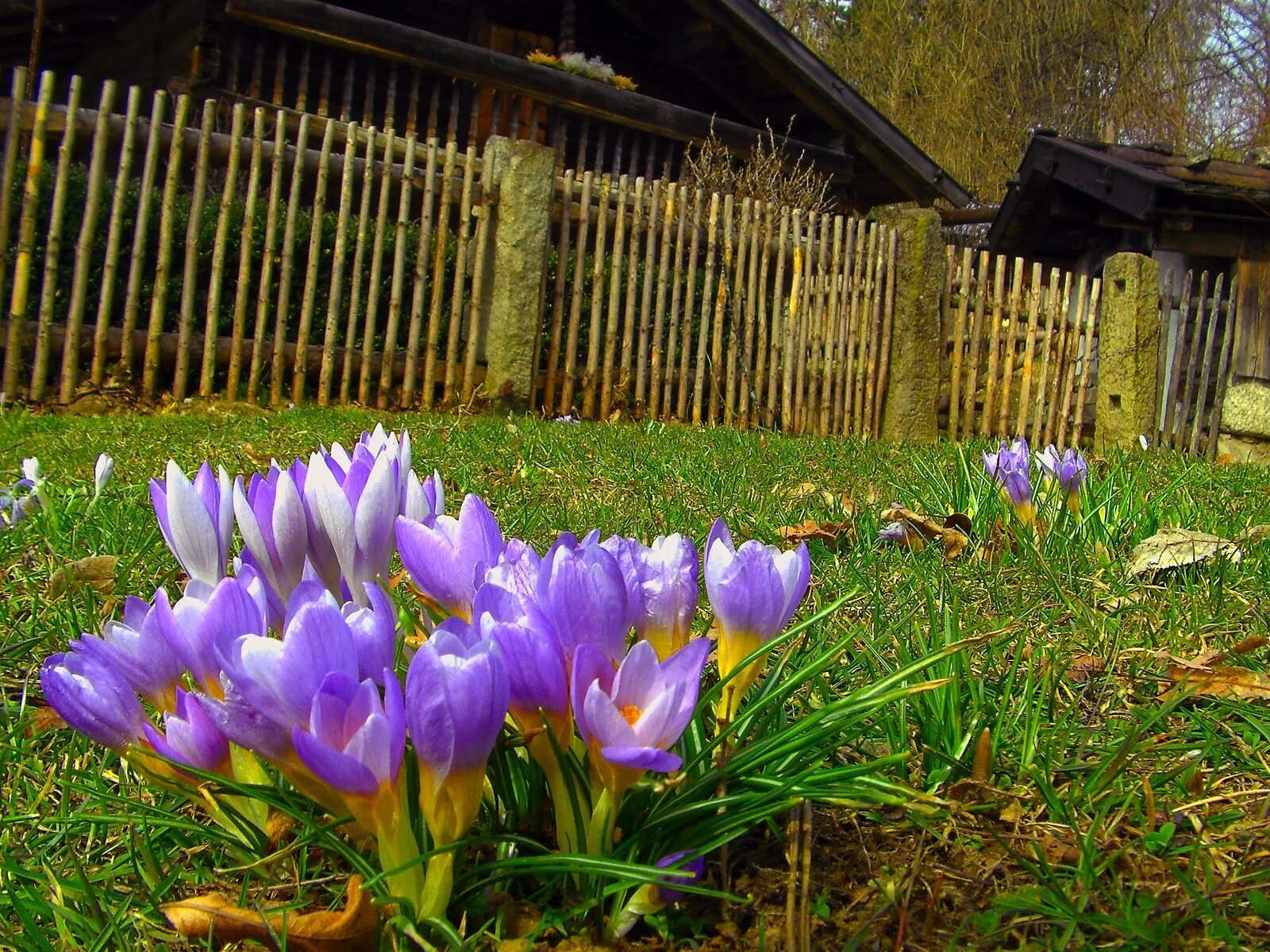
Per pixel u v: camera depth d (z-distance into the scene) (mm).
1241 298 11094
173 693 1229
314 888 1295
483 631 1034
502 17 14094
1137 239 12195
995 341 9242
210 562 1354
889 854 1386
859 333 8930
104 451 4574
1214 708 1942
